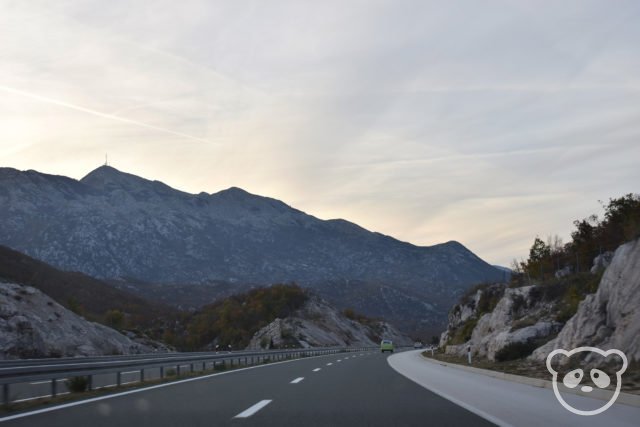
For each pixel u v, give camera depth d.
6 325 42.44
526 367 26.61
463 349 52.59
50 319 48.16
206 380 20.89
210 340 153.25
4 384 13.04
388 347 83.81
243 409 11.85
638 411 11.88
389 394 15.28
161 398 14.16
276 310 155.75
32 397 15.53
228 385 18.41
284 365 34.59
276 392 15.79
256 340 130.00
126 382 21.19
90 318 92.56
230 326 151.88
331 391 16.11
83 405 12.70
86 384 16.92
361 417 10.71
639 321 22.80
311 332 134.00
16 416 10.84
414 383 19.33
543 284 47.38
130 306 162.38
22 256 124.69
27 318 45.09
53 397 15.09
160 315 168.25
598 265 46.50
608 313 25.66
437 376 23.53
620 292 25.14
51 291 106.94
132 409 11.88
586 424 10.16
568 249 64.44
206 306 177.38
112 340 57.00
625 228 44.81
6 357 39.69
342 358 49.44
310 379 21.22
